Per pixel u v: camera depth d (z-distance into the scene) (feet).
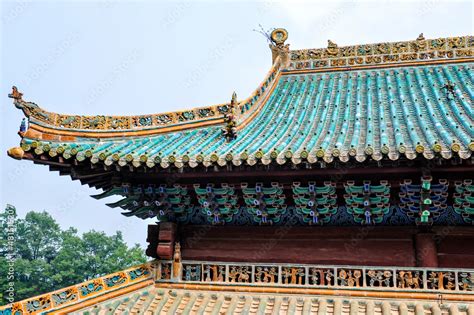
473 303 31.01
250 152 33.47
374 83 53.42
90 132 36.63
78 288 34.47
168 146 37.27
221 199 35.24
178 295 35.86
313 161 29.81
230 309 33.50
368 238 35.12
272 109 48.98
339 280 33.96
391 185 31.65
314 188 32.35
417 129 36.86
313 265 34.50
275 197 34.09
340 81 55.21
